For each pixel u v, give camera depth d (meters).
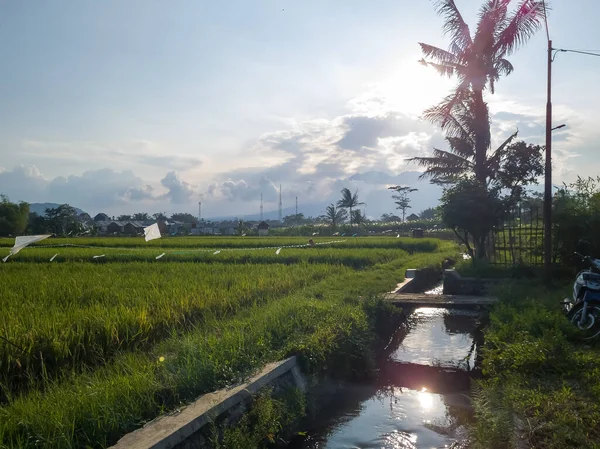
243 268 17.14
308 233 63.75
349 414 6.79
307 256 21.78
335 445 5.83
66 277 14.16
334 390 7.51
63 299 10.47
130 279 13.52
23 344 6.97
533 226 16.00
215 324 8.74
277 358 6.85
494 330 8.94
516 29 19.77
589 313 8.40
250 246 33.53
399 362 9.12
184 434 4.59
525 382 6.35
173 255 22.95
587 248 13.82
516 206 16.36
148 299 10.30
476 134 21.47
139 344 8.06
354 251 25.16
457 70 21.08
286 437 5.87
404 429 6.25
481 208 15.91
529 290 12.38
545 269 13.55
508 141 21.91
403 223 63.16
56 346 7.05
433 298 12.54
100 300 10.49
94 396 5.11
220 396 5.41
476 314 12.29
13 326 7.62
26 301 9.98
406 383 8.02
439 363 9.02
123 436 4.48
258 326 8.09
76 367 7.14
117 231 77.25
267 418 5.47
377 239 38.97
